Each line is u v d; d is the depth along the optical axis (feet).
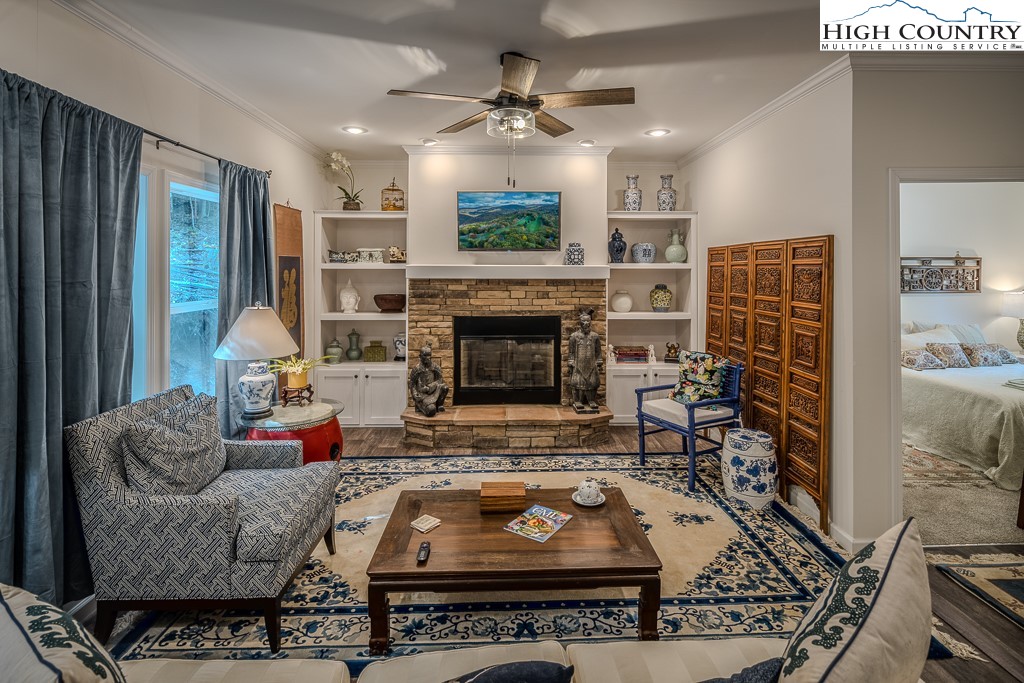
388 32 8.54
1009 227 19.22
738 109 12.26
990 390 13.32
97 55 7.93
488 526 7.63
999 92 9.12
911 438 15.40
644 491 11.80
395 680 4.31
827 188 9.91
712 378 12.71
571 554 6.81
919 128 9.15
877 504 9.37
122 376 8.00
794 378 10.94
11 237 6.23
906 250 19.44
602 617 7.41
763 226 12.41
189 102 10.19
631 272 18.51
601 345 16.21
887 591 3.18
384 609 6.64
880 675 2.83
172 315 10.23
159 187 9.36
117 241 7.93
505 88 8.45
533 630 7.13
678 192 18.16
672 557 8.98
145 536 6.62
